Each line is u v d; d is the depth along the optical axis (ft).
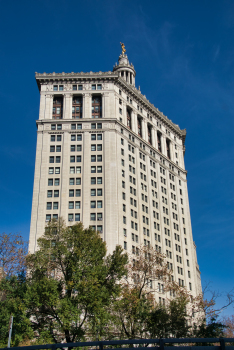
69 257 161.79
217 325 166.20
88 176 313.12
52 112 344.08
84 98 347.15
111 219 296.30
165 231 353.51
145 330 165.37
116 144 329.93
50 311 155.33
